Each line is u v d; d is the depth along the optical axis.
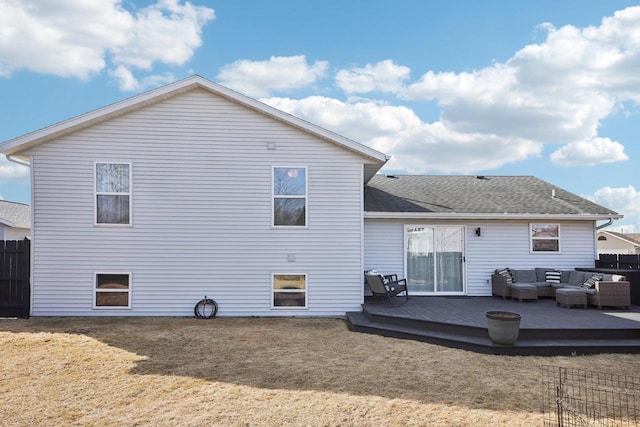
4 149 9.92
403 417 4.72
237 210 10.62
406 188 15.02
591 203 13.52
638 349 7.34
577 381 5.97
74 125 10.09
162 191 10.48
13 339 8.07
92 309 10.27
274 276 10.66
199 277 10.49
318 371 6.35
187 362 6.77
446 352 7.44
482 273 12.64
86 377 6.02
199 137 10.60
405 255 12.52
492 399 5.28
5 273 10.25
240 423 4.54
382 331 8.73
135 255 10.38
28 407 4.95
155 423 4.52
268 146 10.71
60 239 10.25
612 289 10.02
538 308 10.24
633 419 4.70
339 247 10.76
